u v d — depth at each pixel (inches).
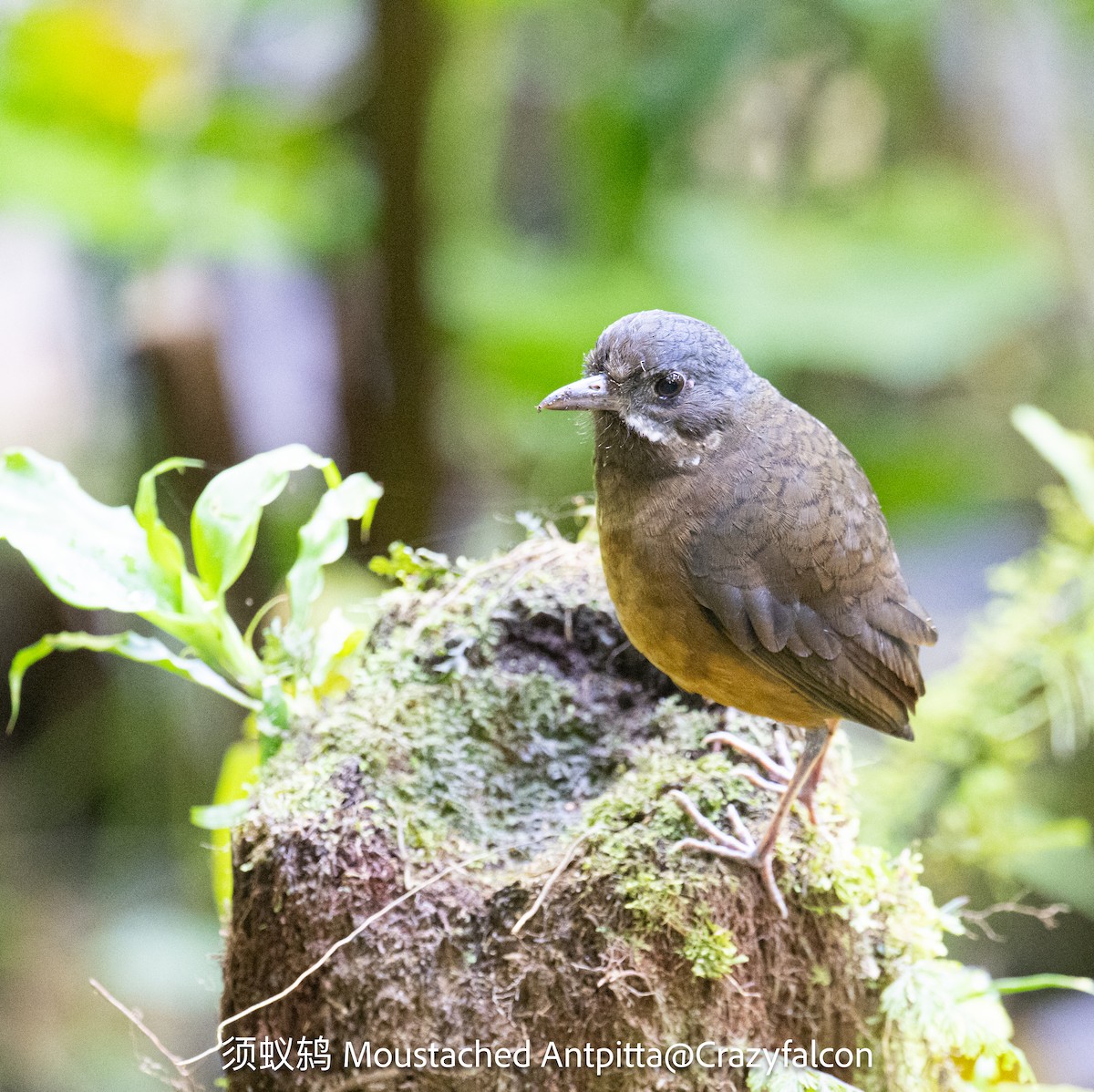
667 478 240.5
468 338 485.4
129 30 477.1
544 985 209.6
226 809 226.1
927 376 499.2
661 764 240.2
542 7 532.7
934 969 227.6
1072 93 581.3
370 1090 207.9
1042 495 447.5
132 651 230.1
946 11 555.8
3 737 549.3
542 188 585.0
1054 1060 435.8
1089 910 445.7
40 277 545.0
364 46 453.1
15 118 464.1
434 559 262.8
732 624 236.2
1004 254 499.2
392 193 444.1
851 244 504.7
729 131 584.7
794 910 223.3
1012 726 382.0
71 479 231.5
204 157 488.4
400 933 210.2
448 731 238.2
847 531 241.8
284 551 467.5
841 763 263.7
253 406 476.7
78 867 522.0
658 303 489.1
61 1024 455.5
